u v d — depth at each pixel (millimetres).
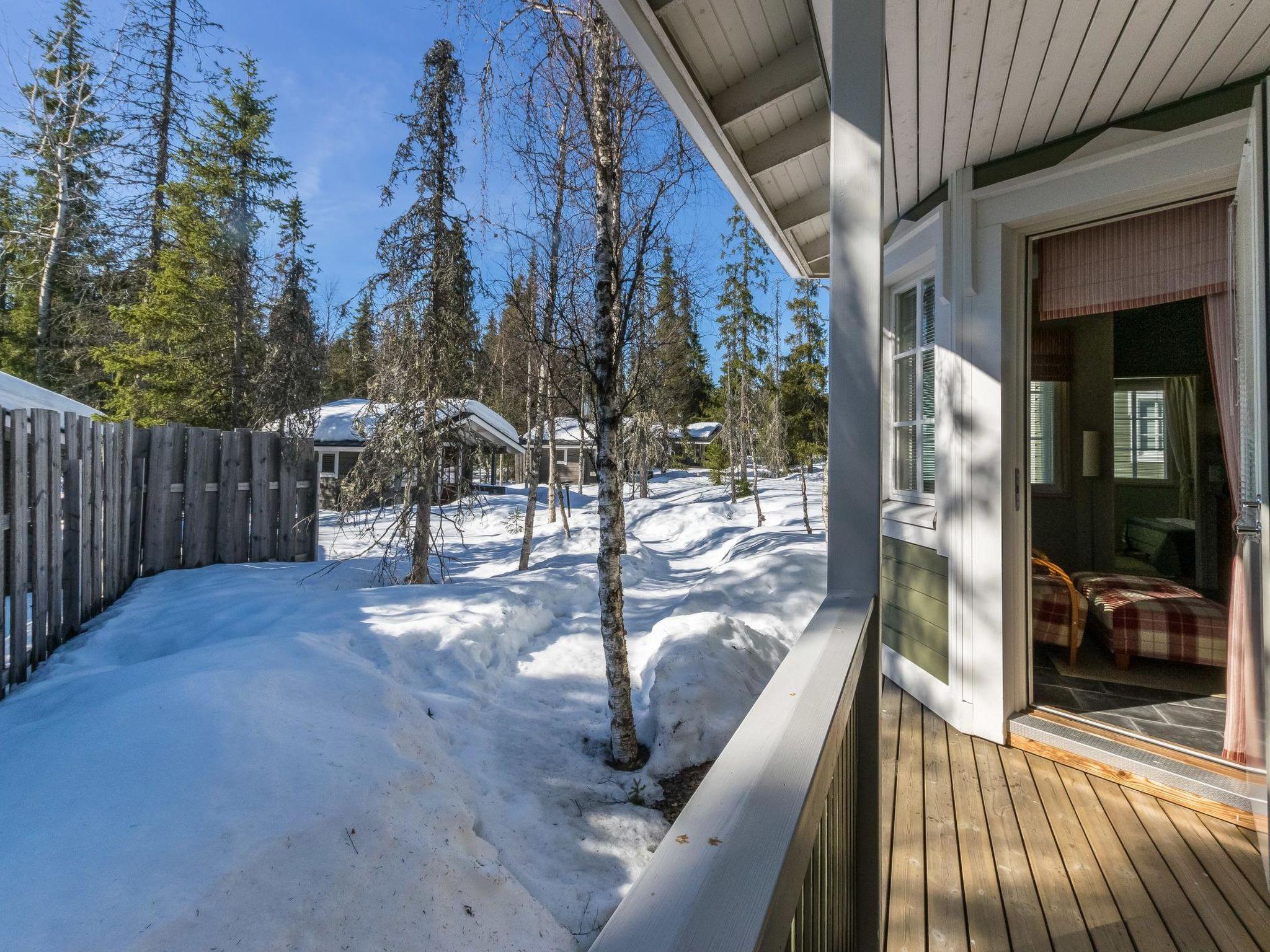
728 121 2777
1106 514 5129
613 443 3840
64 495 4691
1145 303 2758
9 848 1720
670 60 2387
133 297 15422
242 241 15992
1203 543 4867
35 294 16453
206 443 6875
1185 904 1795
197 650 3281
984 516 2910
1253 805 2143
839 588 1447
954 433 3043
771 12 2342
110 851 1711
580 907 2434
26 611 3875
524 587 6156
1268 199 1780
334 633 4293
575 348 4047
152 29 14766
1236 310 2260
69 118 14305
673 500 19266
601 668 4793
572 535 12586
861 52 1455
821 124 3043
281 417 14289
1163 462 6090
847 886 1190
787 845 505
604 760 3613
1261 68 2176
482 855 2436
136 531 6031
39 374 14242
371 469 7770
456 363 8070
